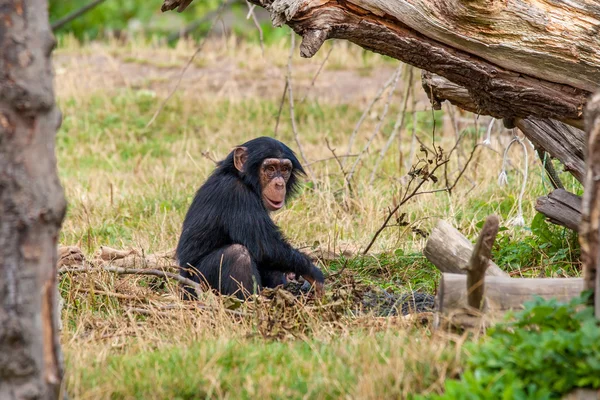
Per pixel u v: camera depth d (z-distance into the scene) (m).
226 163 12.59
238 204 12.23
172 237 15.09
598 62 9.88
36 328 6.62
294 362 8.02
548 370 7.09
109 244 15.09
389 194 16.81
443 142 21.31
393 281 12.80
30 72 6.52
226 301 10.64
